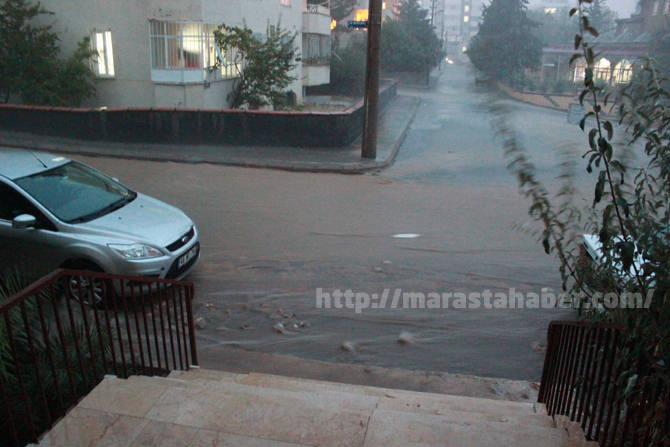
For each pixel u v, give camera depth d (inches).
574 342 151.2
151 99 819.4
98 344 178.9
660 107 110.1
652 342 98.4
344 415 137.4
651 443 95.3
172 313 277.7
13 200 279.7
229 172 605.3
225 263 347.6
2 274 269.3
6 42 781.3
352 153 717.3
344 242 391.2
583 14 99.6
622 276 121.5
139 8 783.1
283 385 193.2
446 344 259.3
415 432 131.4
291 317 281.0
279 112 718.5
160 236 289.4
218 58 816.3
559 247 120.8
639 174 118.0
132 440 125.5
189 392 144.3
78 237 271.6
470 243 394.0
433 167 692.1
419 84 2517.2
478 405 180.1
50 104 796.6
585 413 135.0
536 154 774.5
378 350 252.7
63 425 130.2
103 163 625.9
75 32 826.2
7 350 154.6
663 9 1769.2
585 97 112.7
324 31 1392.7
